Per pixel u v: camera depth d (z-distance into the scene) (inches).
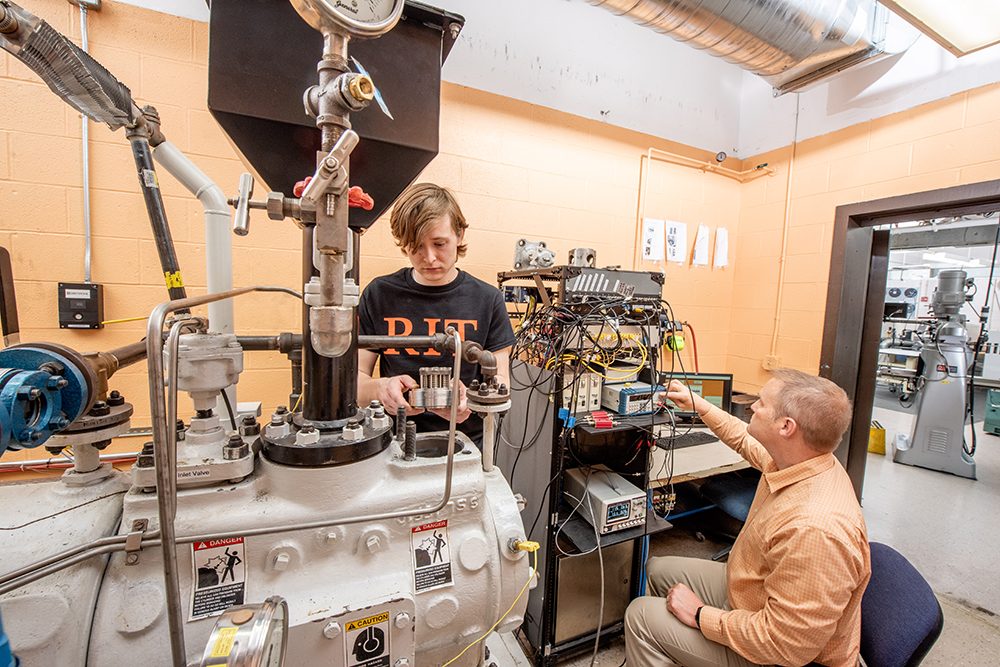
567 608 53.2
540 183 72.8
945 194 65.6
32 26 18.0
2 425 13.5
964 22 55.1
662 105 84.3
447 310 46.9
